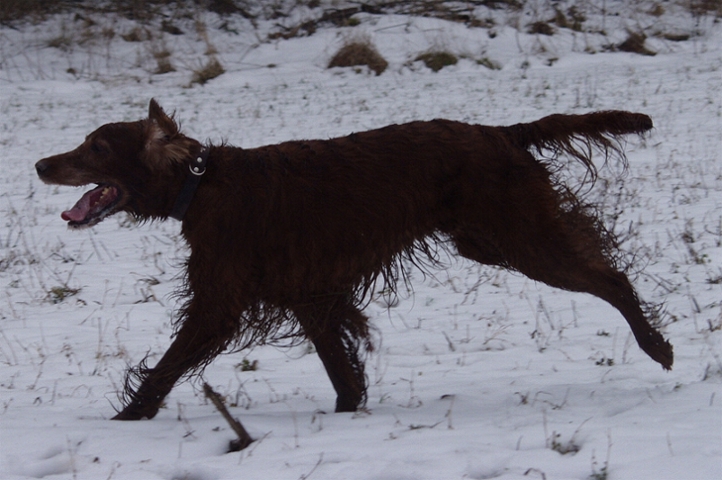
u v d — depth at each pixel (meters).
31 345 6.44
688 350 5.58
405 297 7.52
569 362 5.67
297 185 4.57
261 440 4.09
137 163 4.57
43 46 24.98
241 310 4.54
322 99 19.38
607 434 3.91
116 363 5.99
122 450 4.02
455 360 5.90
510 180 4.75
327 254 4.58
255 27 26.38
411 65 23.39
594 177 5.61
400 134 4.76
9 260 8.79
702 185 11.00
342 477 3.52
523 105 17.39
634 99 17.53
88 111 18.84
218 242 4.48
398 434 4.12
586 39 25.06
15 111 19.03
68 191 12.30
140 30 25.67
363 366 4.89
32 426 4.37
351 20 25.84
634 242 8.52
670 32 25.62
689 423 3.97
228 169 4.57
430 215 4.79
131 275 8.32
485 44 24.62
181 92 21.41
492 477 3.58
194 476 3.69
